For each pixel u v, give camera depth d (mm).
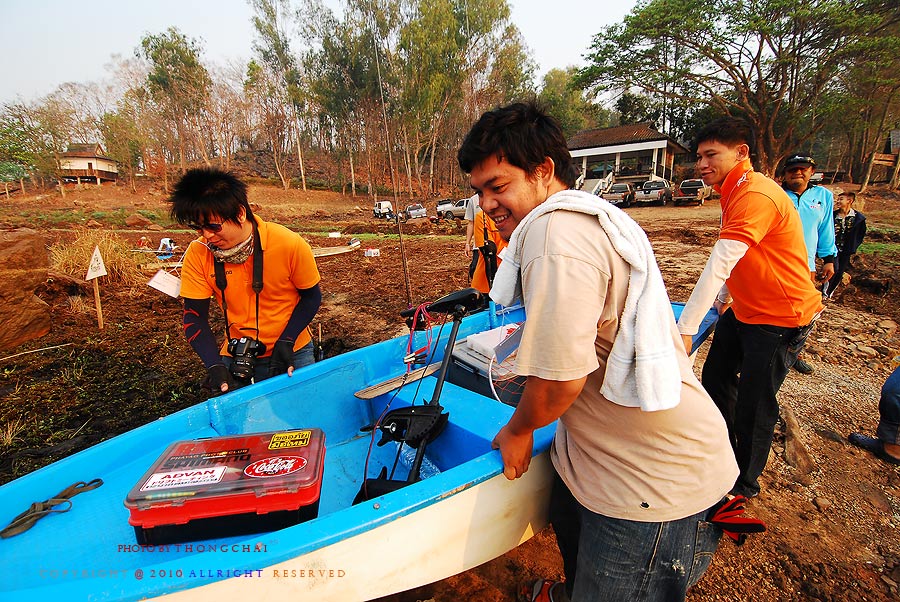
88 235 7938
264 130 45906
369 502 1416
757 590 2104
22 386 4180
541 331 1071
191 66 41281
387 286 7531
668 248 10352
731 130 2289
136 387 4172
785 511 2572
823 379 3953
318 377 2484
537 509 1766
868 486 2756
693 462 1254
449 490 1468
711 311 2920
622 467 1272
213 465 1577
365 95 36094
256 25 41312
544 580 2016
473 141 1231
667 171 36688
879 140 28844
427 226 18781
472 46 37719
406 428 1889
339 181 45594
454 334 2066
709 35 24922
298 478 1520
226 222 2221
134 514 1449
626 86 28797
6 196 36375
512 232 1337
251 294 2512
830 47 23766
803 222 3918
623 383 1167
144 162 45156
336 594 1371
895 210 19156
